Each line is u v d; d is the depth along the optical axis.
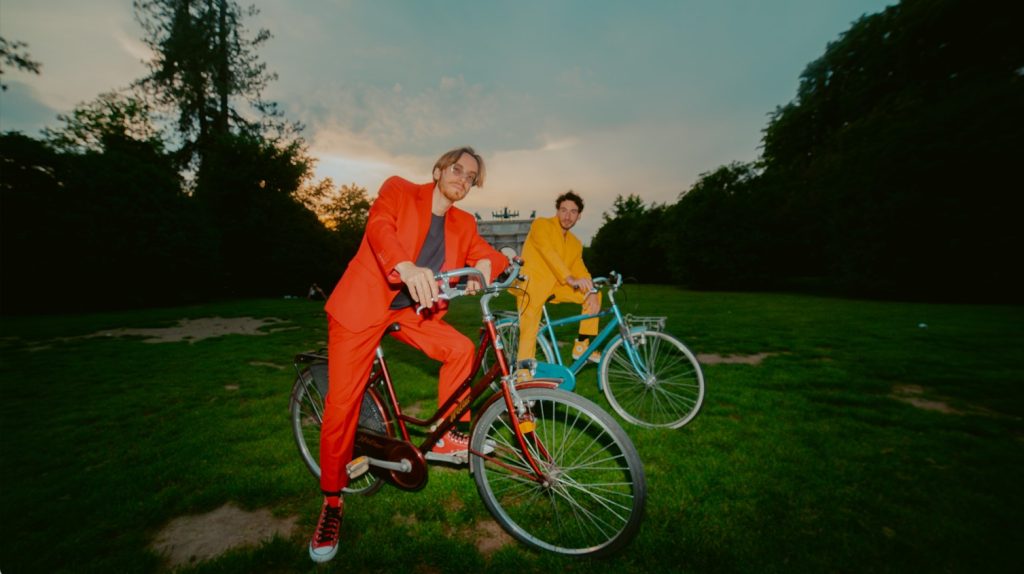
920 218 13.81
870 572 1.63
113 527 1.98
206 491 2.25
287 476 2.42
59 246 14.58
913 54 17.98
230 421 3.35
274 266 23.12
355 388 1.83
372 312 1.80
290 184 24.61
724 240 21.16
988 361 4.85
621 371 3.53
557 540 1.85
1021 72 14.46
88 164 15.90
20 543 1.86
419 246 1.92
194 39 25.12
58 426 3.38
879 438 2.84
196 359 5.78
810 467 2.43
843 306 11.82
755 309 11.30
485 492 1.88
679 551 1.76
